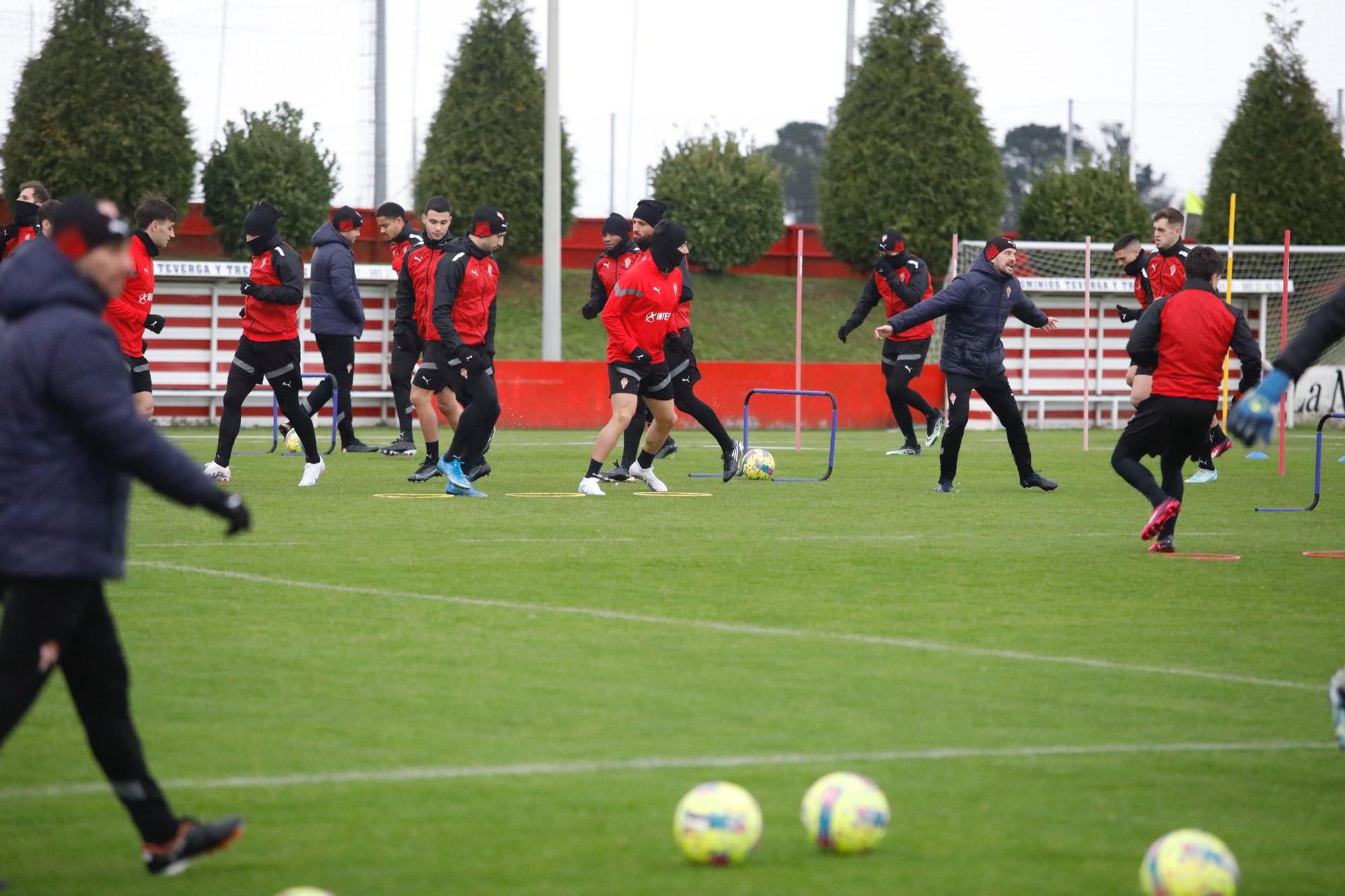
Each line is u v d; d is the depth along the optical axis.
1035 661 21.25
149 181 92.50
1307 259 96.25
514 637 22.28
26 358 12.29
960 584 27.69
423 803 14.54
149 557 29.08
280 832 13.71
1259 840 13.82
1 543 12.30
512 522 35.31
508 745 16.50
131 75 92.25
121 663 13.05
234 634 22.16
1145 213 111.81
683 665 20.58
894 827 14.05
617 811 14.36
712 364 78.12
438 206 43.50
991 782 15.45
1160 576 28.94
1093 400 84.44
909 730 17.38
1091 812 14.54
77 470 12.42
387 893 12.27
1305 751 16.77
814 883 12.57
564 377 75.12
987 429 82.12
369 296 75.12
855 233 107.06
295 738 16.70
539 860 13.04
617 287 41.06
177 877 12.70
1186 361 31.31
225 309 73.94
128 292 38.22
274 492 41.47
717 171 108.81
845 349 104.56
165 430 70.62
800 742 16.77
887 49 106.44
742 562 29.75
